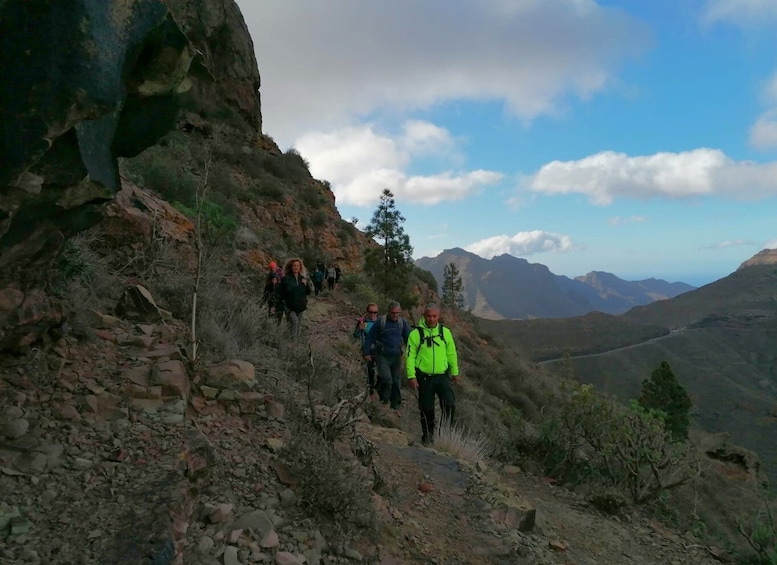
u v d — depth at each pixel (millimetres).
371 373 8477
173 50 2502
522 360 39062
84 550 2059
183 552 2295
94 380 3359
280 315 9141
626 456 6742
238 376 4004
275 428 3807
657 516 6406
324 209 31188
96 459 2691
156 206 8812
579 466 7094
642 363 171250
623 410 7086
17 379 3080
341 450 4047
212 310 5859
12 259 2648
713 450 16047
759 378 177000
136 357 3781
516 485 6223
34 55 1926
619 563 4449
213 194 18594
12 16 1883
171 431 3057
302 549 2754
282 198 26812
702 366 183750
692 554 5195
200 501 2771
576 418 7254
